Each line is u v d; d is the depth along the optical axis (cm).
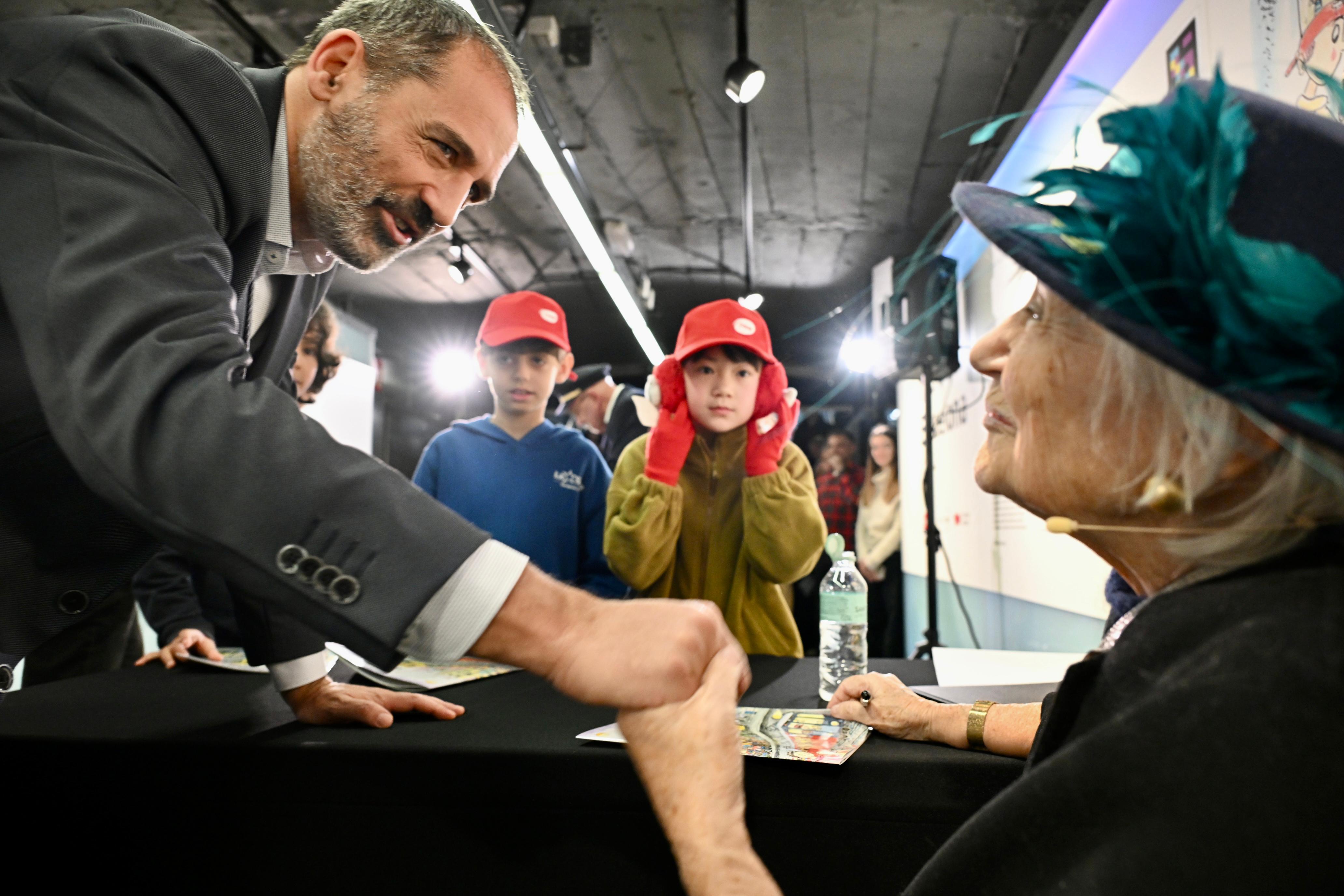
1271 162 32
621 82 370
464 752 65
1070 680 40
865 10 307
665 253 610
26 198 57
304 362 194
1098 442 38
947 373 330
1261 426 31
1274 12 146
